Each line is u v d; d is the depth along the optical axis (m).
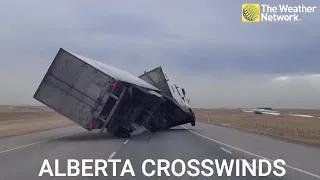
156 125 33.91
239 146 21.23
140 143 22.81
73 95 23.77
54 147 20.23
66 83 23.84
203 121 66.50
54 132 34.81
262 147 20.81
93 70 23.61
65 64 23.89
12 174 11.69
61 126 47.50
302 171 12.71
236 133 33.31
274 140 25.66
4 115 89.12
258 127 46.53
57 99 23.94
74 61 23.83
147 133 33.09
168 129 38.56
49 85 24.06
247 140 25.53
